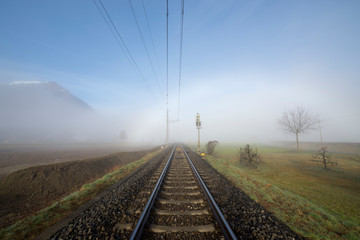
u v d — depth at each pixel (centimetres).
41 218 502
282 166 1572
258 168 1416
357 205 664
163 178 855
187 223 412
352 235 441
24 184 927
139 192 656
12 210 685
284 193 739
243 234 373
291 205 612
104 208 502
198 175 880
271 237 371
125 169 1248
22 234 428
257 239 360
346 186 937
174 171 1091
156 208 494
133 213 464
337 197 755
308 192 825
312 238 420
